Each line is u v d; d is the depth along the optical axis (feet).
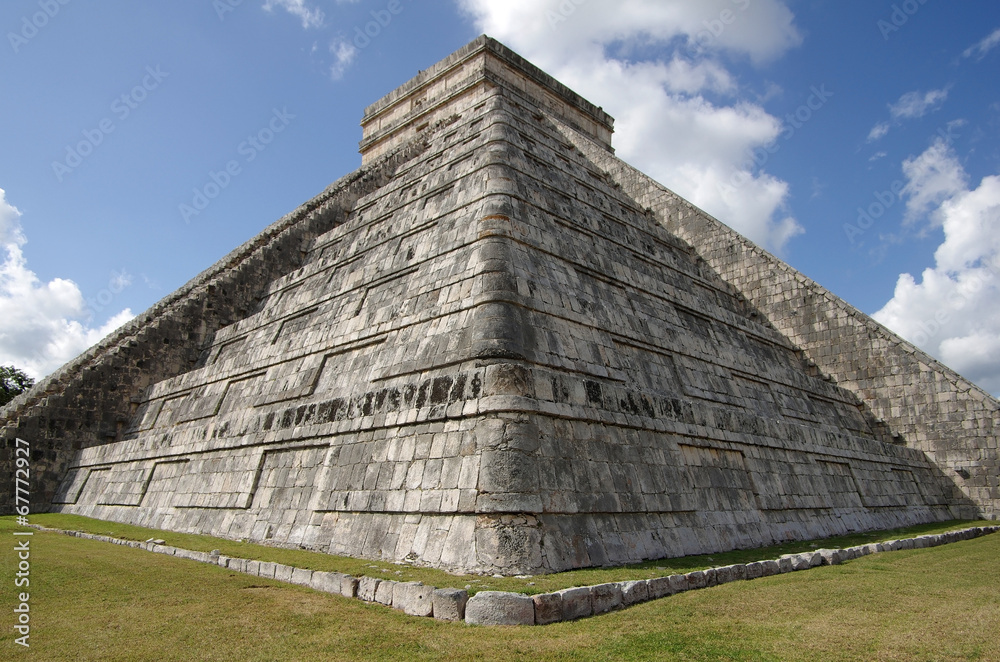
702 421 46.78
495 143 57.41
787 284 83.35
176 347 76.54
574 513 33.88
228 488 49.96
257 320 69.56
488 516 31.50
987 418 69.51
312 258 78.69
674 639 21.68
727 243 87.81
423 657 20.02
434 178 63.05
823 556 37.70
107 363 72.74
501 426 33.96
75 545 42.04
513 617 23.38
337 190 91.91
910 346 75.72
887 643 21.43
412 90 113.19
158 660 19.94
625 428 40.50
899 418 74.74
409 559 33.24
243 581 30.83
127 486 61.52
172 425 65.46
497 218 47.50
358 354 50.31
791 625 23.45
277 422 49.37
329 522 39.73
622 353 48.93
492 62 102.94
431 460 35.99
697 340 59.26
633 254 65.21
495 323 39.63
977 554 41.63
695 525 40.70
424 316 45.60
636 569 32.04
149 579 30.81
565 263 51.01
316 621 23.94
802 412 65.82
